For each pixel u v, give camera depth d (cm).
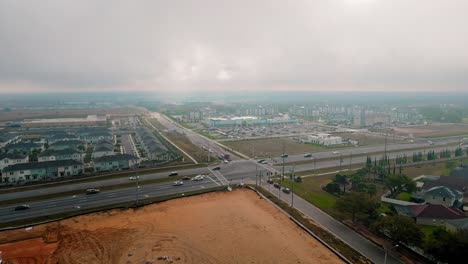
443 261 5350
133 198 8769
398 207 7919
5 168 10444
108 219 7419
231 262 5578
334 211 7894
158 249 6006
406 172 11719
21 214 7662
